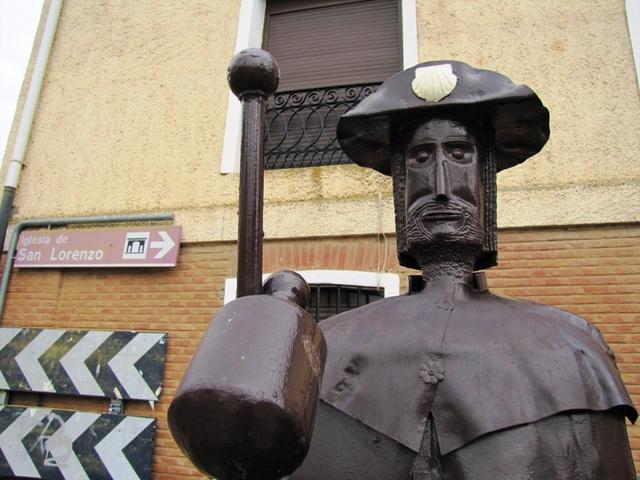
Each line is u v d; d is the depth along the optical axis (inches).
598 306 150.9
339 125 63.5
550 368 44.9
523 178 167.6
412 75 60.2
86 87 222.7
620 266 153.4
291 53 217.9
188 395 25.8
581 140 168.4
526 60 181.6
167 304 184.4
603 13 181.3
